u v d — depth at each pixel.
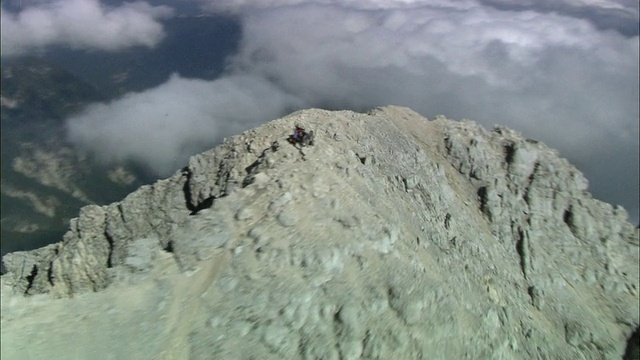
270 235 27.61
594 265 53.25
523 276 48.00
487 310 32.88
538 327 39.72
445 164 58.41
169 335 22.78
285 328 23.97
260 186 31.48
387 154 47.28
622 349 44.34
